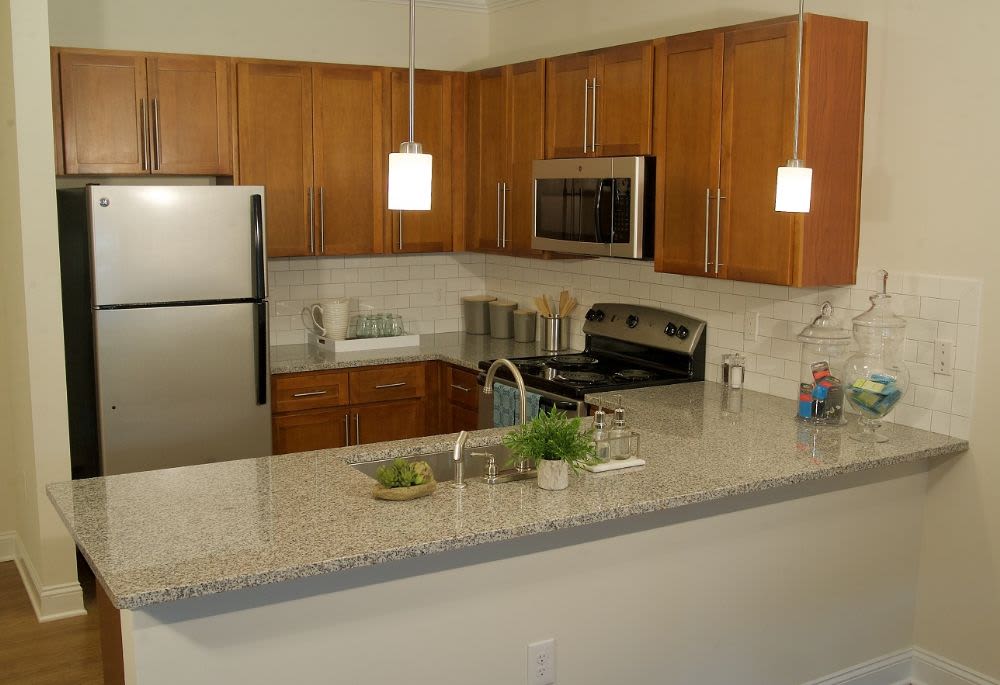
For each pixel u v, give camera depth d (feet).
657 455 10.09
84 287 14.21
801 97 11.09
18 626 13.03
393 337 17.26
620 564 9.24
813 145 11.27
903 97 11.27
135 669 7.08
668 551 9.52
